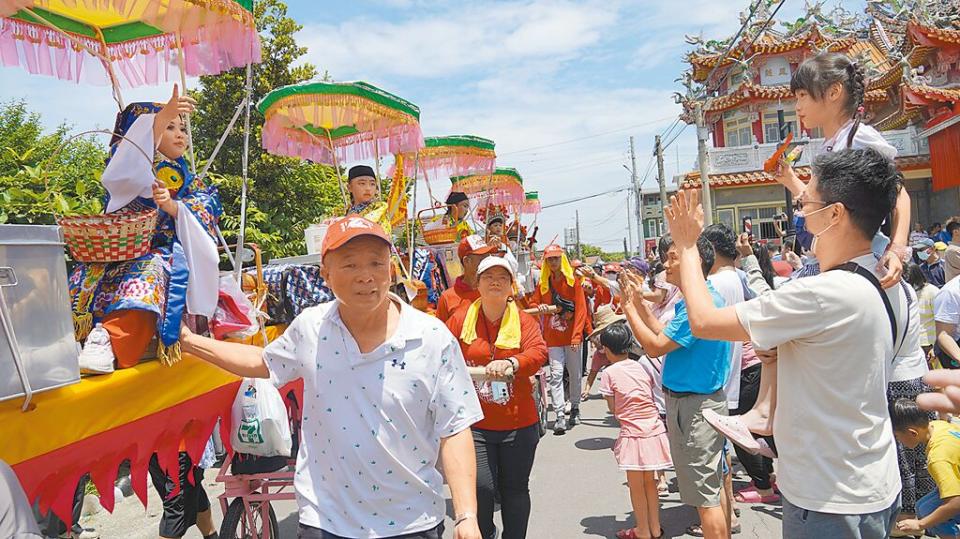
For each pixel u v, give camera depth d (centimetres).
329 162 681
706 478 368
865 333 216
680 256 251
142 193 316
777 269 870
